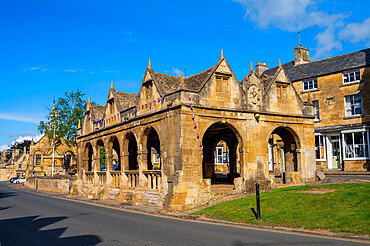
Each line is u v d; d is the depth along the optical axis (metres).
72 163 65.75
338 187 17.41
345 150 31.67
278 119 22.69
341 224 11.58
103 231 12.28
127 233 11.80
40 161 65.94
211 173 27.73
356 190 15.63
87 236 11.39
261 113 21.86
